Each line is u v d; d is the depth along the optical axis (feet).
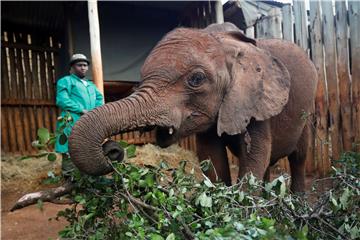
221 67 10.14
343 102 21.38
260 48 11.75
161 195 7.23
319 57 22.58
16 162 29.30
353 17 20.65
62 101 15.76
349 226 7.51
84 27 30.22
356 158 12.91
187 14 32.89
